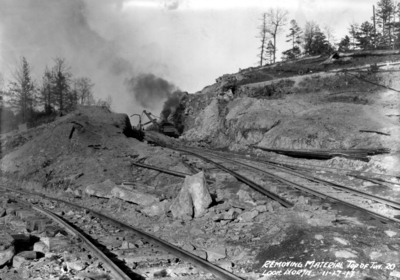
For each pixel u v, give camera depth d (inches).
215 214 498.9
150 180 829.8
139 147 1091.9
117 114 1393.9
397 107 1290.6
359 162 874.1
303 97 1616.6
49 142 1039.6
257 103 1528.1
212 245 404.5
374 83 1632.6
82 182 823.1
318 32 3358.8
